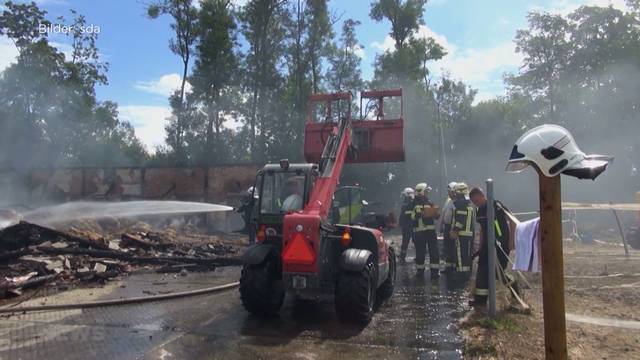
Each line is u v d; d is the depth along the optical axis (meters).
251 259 6.43
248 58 32.91
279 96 33.09
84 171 22.67
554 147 3.36
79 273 9.38
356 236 6.88
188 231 18.06
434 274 9.68
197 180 22.23
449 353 5.10
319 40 32.81
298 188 7.10
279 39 33.09
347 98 9.58
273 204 7.10
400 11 33.31
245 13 32.84
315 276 6.07
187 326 6.27
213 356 5.12
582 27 34.34
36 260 9.60
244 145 34.47
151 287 8.86
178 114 33.12
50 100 32.22
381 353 5.16
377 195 31.11
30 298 7.85
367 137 9.48
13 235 10.68
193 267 10.87
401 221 11.84
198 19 32.44
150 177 22.50
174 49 33.00
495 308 6.27
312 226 6.09
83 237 11.89
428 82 36.03
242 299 6.62
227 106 33.69
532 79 35.97
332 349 5.32
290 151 31.81
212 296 8.16
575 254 12.73
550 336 3.44
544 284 3.48
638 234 14.56
